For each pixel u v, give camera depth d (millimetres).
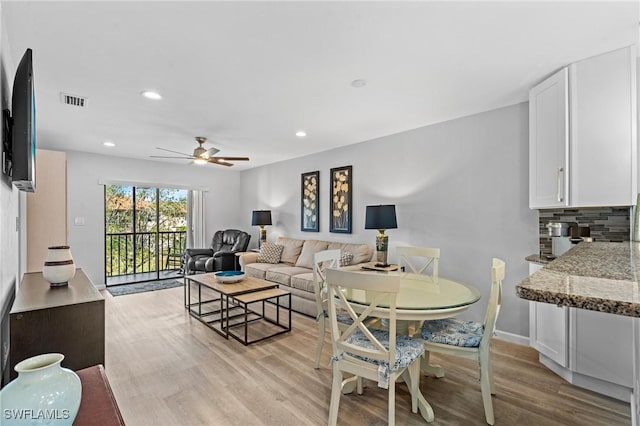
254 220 5836
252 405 2064
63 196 3305
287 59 2170
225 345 2994
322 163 5098
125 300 4543
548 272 964
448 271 3500
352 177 4586
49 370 850
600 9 1658
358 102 2969
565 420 1922
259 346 2979
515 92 2760
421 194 3758
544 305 2557
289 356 2773
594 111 2180
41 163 3213
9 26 1753
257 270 4816
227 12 1667
